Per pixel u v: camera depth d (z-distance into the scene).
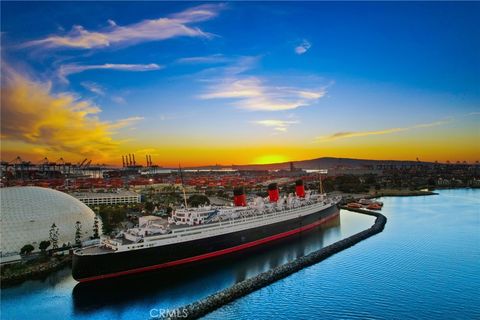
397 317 89.44
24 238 155.62
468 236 171.38
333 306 95.69
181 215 146.62
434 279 113.75
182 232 129.75
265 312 92.62
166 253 121.19
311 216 194.38
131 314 95.00
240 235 147.25
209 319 89.50
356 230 192.50
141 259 115.88
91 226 182.50
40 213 168.38
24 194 177.50
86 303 101.81
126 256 113.31
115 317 93.75
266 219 163.75
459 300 98.56
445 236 171.62
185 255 126.25
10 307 100.06
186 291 107.88
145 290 109.25
